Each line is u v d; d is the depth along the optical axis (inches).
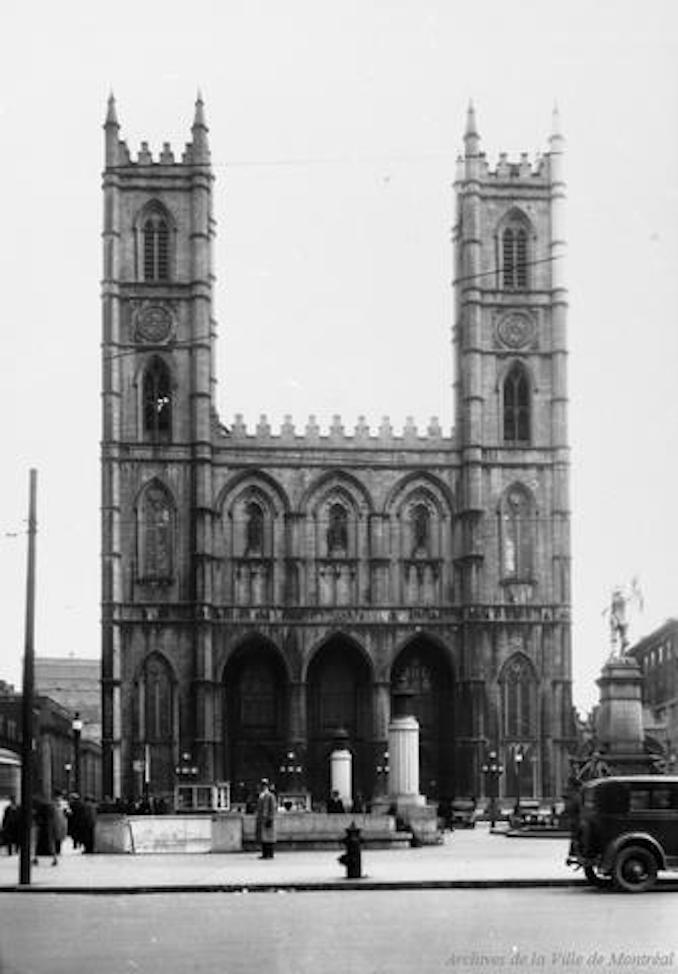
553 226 5088.6
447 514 4987.7
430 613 4923.7
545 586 4928.6
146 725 4773.6
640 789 1461.6
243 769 4911.4
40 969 904.3
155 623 4808.1
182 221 5017.2
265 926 1134.4
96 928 1136.2
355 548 4953.3
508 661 4877.0
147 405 4921.3
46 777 5383.9
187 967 904.3
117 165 5027.1
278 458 4955.7
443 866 1812.3
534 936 1035.9
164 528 4864.7
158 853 2210.9
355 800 3850.9
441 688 4990.2
